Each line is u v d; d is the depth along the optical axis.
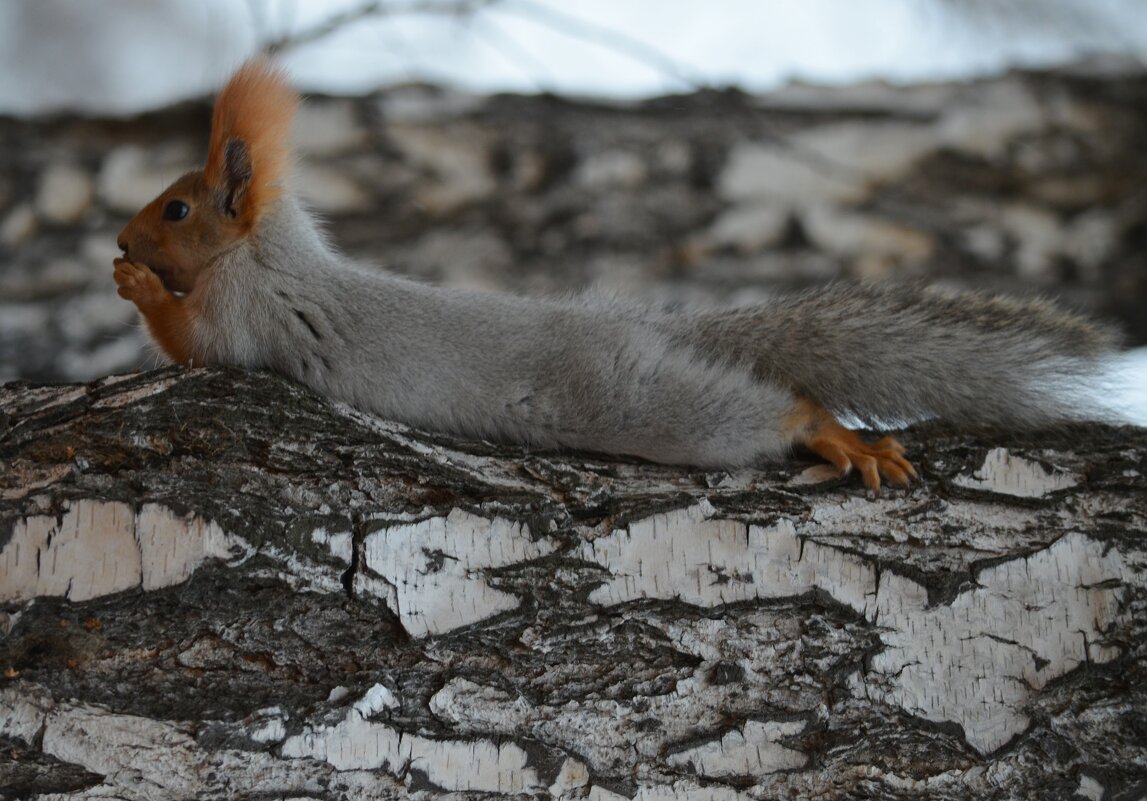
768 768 2.01
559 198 2.34
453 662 2.00
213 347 2.09
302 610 2.00
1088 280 2.34
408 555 2.01
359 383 2.09
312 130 2.34
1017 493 2.04
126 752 1.98
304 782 1.99
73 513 2.00
